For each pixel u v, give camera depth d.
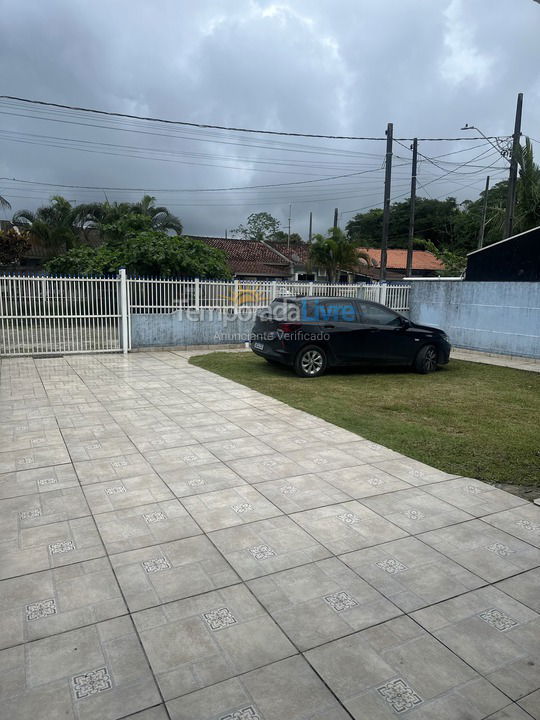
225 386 8.30
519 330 12.01
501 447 5.37
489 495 4.20
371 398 7.64
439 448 5.32
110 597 2.78
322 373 9.40
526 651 2.46
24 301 10.73
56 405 6.82
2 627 2.53
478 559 3.24
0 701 2.09
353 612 2.71
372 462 4.89
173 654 2.38
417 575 3.05
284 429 5.91
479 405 7.29
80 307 11.22
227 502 3.96
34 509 3.79
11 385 8.05
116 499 3.98
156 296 12.04
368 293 14.62
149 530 3.51
